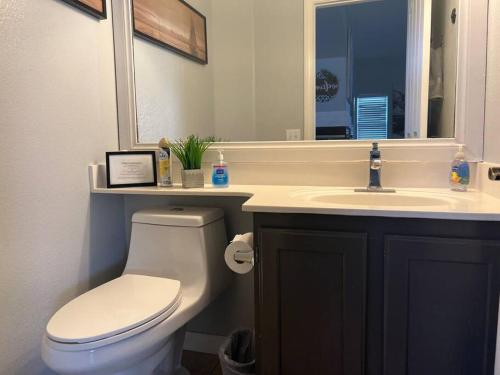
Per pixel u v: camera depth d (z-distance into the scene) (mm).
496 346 1014
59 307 1419
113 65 1733
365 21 1591
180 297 1326
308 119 1656
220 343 1762
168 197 1795
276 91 1693
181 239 1500
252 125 1726
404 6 1541
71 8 1461
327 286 1135
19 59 1232
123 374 1155
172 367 1500
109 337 1047
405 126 1531
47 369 1364
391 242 1078
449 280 1051
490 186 1283
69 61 1453
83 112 1533
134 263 1562
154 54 1780
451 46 1451
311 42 1654
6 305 1199
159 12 1776
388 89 1559
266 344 1202
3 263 1186
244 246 1288
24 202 1259
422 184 1477
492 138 1302
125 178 1628
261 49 1708
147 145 1759
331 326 1142
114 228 1760
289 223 1162
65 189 1443
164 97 1774
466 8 1377
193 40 1765
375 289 1108
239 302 1727
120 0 1712
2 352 1189
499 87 1247
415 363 1095
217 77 1758
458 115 1424
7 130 1192
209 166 1711
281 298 1176
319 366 1163
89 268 1588
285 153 1619
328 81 1633
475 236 1032
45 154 1344
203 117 1761
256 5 1713
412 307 1082
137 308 1176
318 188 1534
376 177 1436
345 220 1117
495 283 1019
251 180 1667
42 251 1338
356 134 1599
